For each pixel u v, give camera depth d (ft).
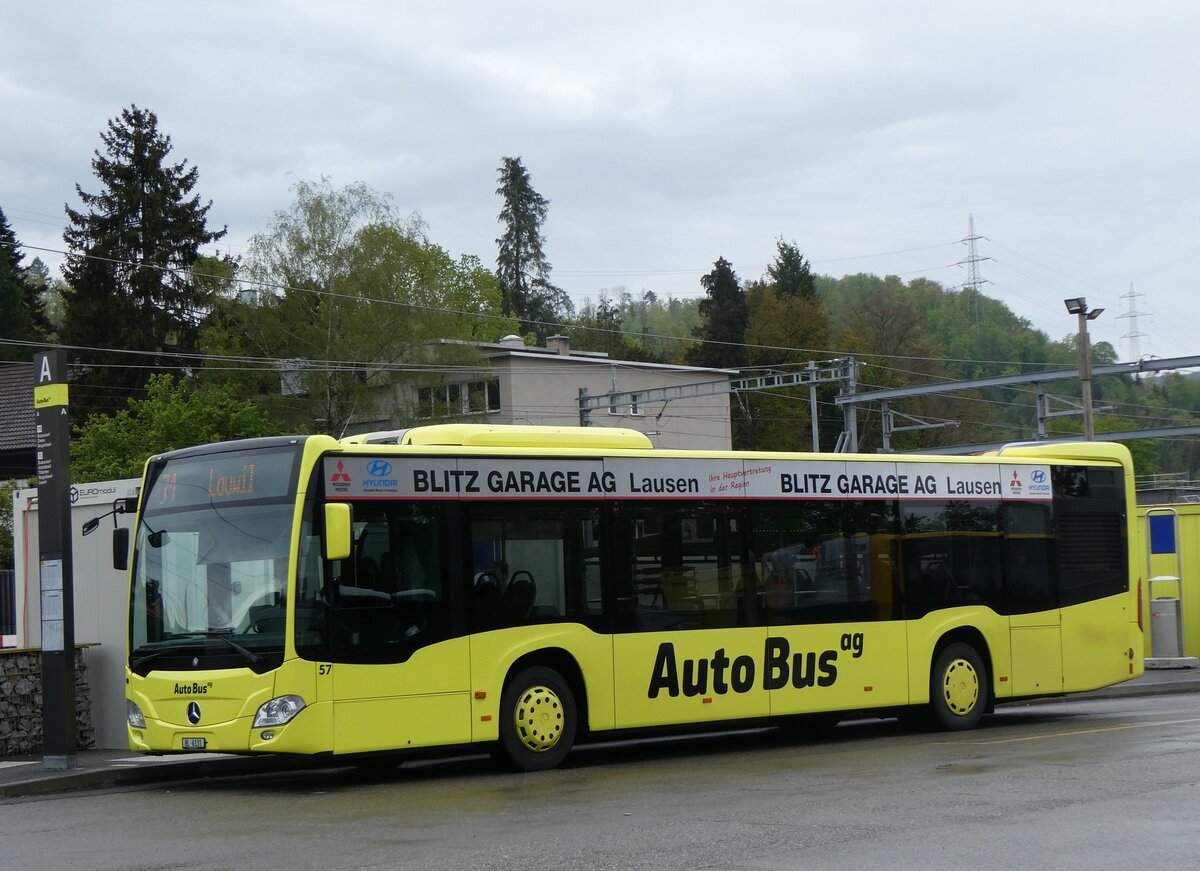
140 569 46.37
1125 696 79.77
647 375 229.66
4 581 76.48
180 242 225.76
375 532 44.83
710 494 52.65
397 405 212.23
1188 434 157.89
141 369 219.41
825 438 308.40
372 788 43.88
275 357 215.92
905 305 324.60
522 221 335.47
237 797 42.78
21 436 150.20
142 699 45.27
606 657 49.21
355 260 212.64
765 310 316.19
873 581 56.80
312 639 43.11
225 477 45.34
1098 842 29.32
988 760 45.06
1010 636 60.95
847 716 57.98
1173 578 95.81
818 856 28.45
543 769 47.57
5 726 56.70
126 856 31.30
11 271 262.67
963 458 60.75
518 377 213.87
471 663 46.11
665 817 34.40
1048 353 341.41
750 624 52.95
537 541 48.19
